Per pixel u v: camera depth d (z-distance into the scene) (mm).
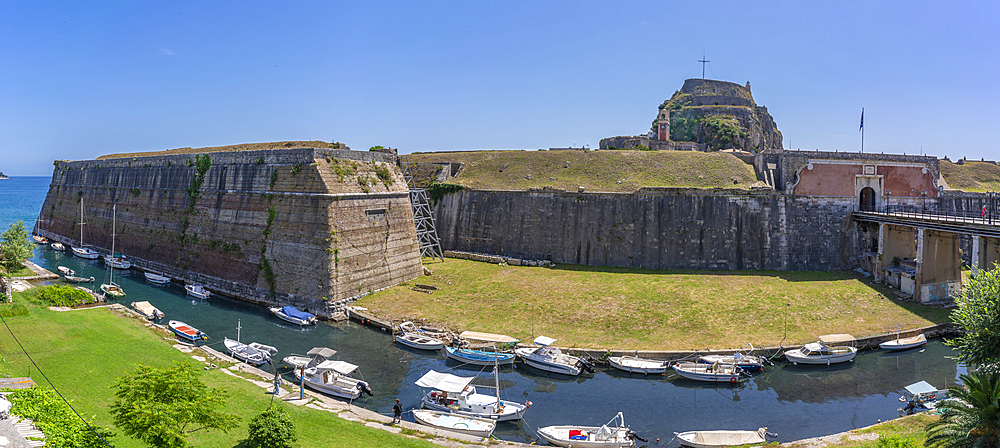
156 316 48562
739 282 54500
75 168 97375
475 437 28609
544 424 31062
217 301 55312
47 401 23094
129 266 71000
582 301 50094
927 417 28688
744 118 129625
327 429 26859
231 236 59469
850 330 43562
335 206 52250
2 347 32531
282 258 53938
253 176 59094
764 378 37438
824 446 26438
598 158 77938
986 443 20188
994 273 24812
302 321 47438
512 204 71062
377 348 42438
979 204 65062
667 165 72375
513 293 53188
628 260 63125
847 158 61906
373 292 55188
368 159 59938
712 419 31828
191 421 21906
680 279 56031
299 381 35094
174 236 67250
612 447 27875
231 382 32312
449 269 64062
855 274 57906
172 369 22562
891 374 37844
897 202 62688
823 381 36938
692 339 41938
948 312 46875
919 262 49281
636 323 45000
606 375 38031
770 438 28906
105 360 32562
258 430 22531
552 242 67375
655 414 32438
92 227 85562
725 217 61031
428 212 72938
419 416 30547
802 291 51656
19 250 62531
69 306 47188
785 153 62562
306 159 54312
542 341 39875
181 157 70688
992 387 21000
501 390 35688
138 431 20312
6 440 18891
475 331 44281
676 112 135500
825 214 61125
